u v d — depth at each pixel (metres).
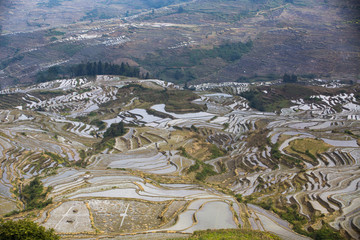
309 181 54.34
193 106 111.25
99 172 57.44
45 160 66.62
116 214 42.47
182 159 66.69
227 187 57.38
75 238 36.66
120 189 50.06
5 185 54.97
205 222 40.84
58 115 116.88
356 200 46.06
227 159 72.44
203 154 74.75
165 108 110.06
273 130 83.88
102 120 106.88
